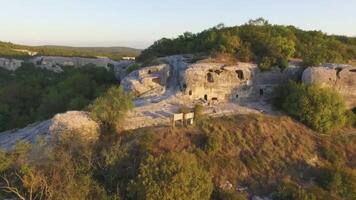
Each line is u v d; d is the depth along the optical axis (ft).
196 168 114.11
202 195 110.93
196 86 171.73
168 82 184.85
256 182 127.54
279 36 209.26
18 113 219.41
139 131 137.28
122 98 141.08
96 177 117.91
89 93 214.48
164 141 132.57
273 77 182.09
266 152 139.03
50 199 105.19
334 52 215.92
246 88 177.68
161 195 104.37
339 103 162.09
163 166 109.19
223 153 134.72
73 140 123.85
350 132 161.99
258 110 167.12
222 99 175.11
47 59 481.87
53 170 113.29
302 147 145.48
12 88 240.73
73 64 495.41
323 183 129.08
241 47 198.80
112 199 110.11
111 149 123.24
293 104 161.99
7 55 483.10
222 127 145.18
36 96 237.66
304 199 117.29
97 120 136.87
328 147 148.36
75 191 107.55
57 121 131.34
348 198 124.77
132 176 116.06
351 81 171.53
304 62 185.88
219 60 186.60
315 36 250.57
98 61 524.11
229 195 117.70
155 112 153.07
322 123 157.07
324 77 169.78
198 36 243.40
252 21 244.42
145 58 242.99
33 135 144.46
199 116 148.87
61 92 215.72
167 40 253.85
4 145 147.23
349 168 139.85
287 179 129.80
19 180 112.98
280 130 151.33
